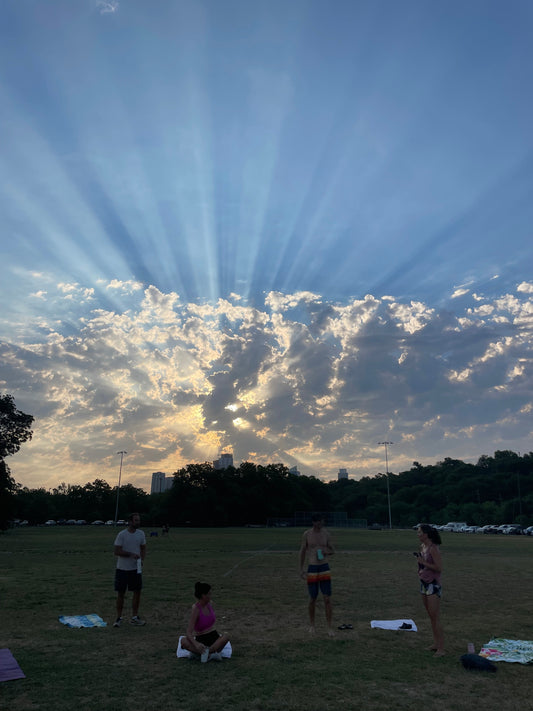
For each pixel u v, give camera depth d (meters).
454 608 12.18
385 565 23.47
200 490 125.06
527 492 128.62
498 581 17.50
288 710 5.60
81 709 5.58
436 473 157.62
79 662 7.34
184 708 5.63
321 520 9.85
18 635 8.96
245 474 134.38
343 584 16.45
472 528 93.69
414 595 14.14
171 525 123.50
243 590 15.03
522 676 6.87
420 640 8.84
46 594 13.70
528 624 10.27
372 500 150.75
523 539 57.72
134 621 9.92
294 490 138.38
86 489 152.25
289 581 17.23
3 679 6.55
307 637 9.00
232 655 7.78
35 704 5.72
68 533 65.94
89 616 10.50
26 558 26.03
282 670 7.02
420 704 5.80
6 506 54.62
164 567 21.92
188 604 12.30
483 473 147.88
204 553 31.25
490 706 5.77
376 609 11.95
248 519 129.25
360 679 6.66
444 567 22.75
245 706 5.70
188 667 7.14
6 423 55.19
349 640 8.75
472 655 7.33
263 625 10.06
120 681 6.52
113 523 136.12
